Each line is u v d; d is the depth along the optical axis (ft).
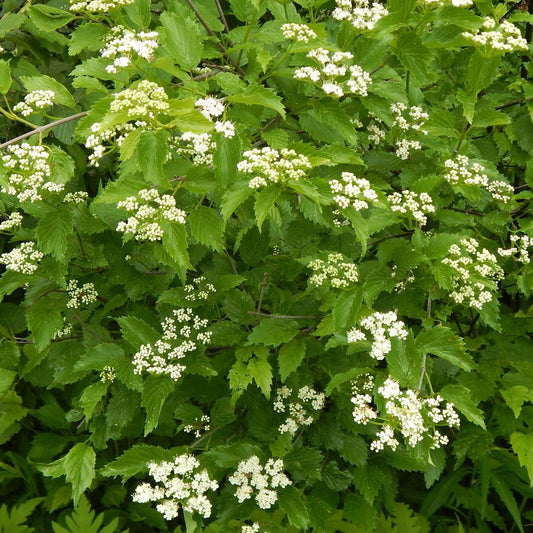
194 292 11.03
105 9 8.87
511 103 12.71
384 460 12.44
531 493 13.50
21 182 8.52
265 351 10.10
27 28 13.15
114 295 12.92
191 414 11.23
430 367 10.12
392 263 11.61
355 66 9.02
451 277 9.95
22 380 16.06
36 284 11.68
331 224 8.83
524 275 11.57
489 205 12.85
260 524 10.85
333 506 12.65
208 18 11.05
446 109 12.93
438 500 13.94
